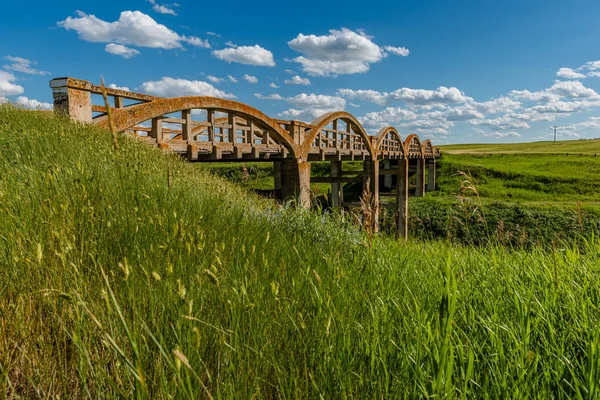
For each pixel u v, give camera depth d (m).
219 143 11.40
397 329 2.07
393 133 28.88
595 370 1.51
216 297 2.13
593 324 2.11
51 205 2.95
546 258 3.80
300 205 5.93
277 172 18.30
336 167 25.75
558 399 1.63
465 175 4.38
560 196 40.06
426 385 1.58
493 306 2.47
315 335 1.95
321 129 17.62
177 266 2.33
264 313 2.00
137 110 8.75
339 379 1.63
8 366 1.63
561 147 109.00
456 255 4.14
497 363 1.77
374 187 24.55
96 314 1.81
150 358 1.66
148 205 3.55
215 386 1.67
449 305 1.45
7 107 9.34
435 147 53.97
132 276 2.09
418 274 3.26
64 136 6.79
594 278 2.98
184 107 10.06
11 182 3.68
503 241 4.52
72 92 7.86
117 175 4.28
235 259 2.86
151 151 8.03
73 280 2.10
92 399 1.60
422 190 44.09
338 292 2.43
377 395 1.60
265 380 1.65
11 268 2.18
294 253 3.44
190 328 1.64
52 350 1.82
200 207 4.41
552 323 2.23
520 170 49.44
